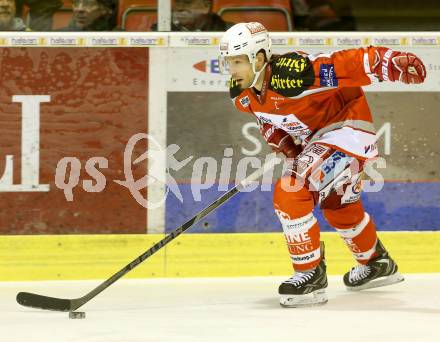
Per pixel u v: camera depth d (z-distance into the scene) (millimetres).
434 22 16531
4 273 15289
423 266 15789
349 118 12711
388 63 11305
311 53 15500
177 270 15500
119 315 12203
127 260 15430
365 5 16703
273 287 14617
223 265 15539
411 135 15703
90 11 16078
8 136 15336
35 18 16078
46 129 15391
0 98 15297
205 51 15484
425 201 15797
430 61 15641
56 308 12383
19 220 15414
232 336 10547
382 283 14219
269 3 16844
